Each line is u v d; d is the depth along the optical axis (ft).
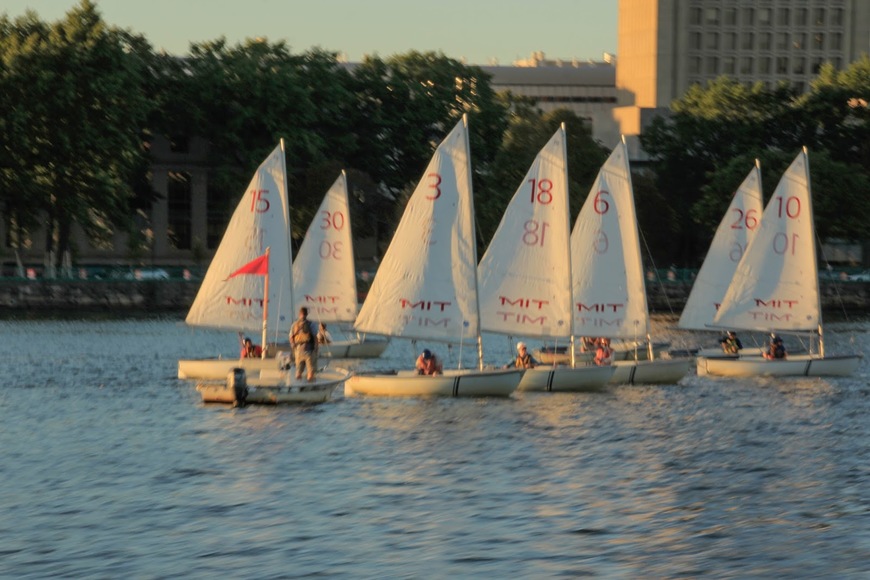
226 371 449.89
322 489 271.08
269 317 452.76
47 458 304.30
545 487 273.75
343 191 556.51
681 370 449.06
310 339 389.80
